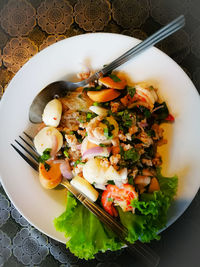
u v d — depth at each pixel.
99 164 0.21
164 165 0.22
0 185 0.24
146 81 0.23
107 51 0.22
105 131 0.21
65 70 0.23
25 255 0.23
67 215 0.21
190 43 0.25
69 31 0.25
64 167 0.22
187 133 0.21
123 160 0.21
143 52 0.22
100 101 0.23
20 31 0.25
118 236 0.20
